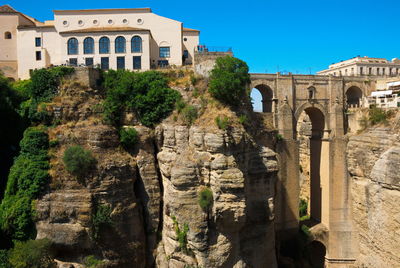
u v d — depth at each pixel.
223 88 41.59
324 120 57.12
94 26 58.34
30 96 45.28
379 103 54.69
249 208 42.34
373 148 49.50
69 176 38.62
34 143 39.69
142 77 46.16
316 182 59.25
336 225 54.81
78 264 38.09
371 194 49.47
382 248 47.38
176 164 39.94
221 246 38.00
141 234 41.97
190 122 42.06
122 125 44.50
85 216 37.50
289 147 52.38
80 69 44.72
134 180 42.59
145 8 58.88
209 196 37.69
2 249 36.75
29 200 37.75
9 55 59.78
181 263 39.38
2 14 59.53
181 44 59.75
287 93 53.81
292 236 52.78
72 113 42.50
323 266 55.44
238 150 40.12
